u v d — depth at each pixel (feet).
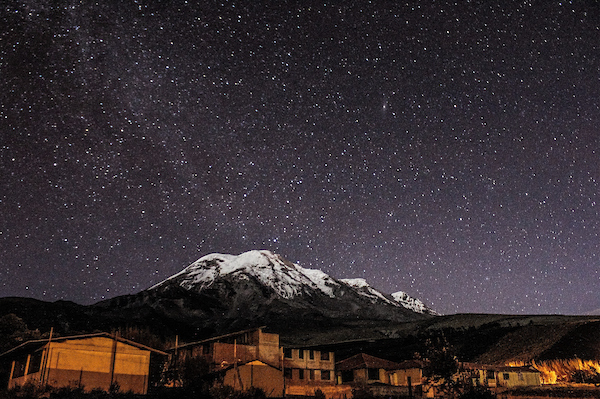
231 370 117.19
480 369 176.45
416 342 375.04
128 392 90.63
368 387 146.10
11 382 106.32
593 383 167.43
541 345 276.21
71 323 296.51
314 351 180.24
